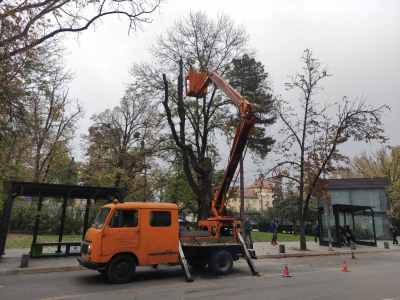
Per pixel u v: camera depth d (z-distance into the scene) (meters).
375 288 10.63
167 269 14.20
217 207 14.76
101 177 33.91
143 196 34.09
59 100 30.16
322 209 28.62
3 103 14.17
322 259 19.58
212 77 17.50
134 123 37.56
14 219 32.72
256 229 56.59
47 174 32.53
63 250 18.59
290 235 44.28
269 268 15.18
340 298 9.12
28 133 17.45
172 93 25.41
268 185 25.73
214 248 13.13
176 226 12.41
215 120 25.73
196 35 26.56
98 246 10.98
